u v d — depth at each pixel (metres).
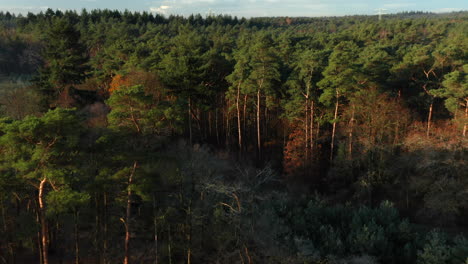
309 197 39.78
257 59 47.22
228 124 58.09
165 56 54.75
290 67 55.59
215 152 48.69
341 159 42.62
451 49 45.00
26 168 17.66
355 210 34.41
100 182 21.16
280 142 55.75
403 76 49.12
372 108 41.62
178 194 28.12
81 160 21.31
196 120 56.75
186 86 40.91
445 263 24.56
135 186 21.33
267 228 28.53
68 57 42.09
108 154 21.80
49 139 18.67
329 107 46.94
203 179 27.28
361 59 54.03
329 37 95.62
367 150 40.72
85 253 28.58
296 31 184.50
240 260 27.19
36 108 43.88
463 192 32.03
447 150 33.97
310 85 45.38
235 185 28.30
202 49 76.00
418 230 31.16
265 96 54.03
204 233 29.09
